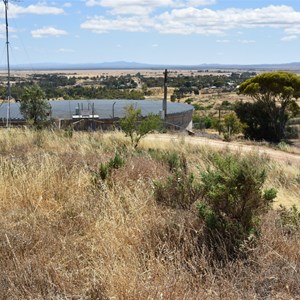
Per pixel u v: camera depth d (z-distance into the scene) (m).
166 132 28.64
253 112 39.69
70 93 98.38
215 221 4.25
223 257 3.88
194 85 173.25
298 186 8.66
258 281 3.53
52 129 18.62
